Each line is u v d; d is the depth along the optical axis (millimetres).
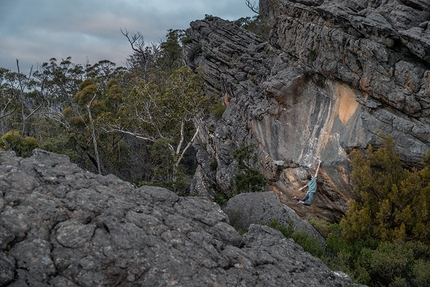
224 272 6629
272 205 13914
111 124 31031
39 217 6090
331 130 18250
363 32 16219
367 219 13617
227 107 30766
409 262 11289
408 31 14758
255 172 21188
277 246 8516
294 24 21484
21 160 7449
